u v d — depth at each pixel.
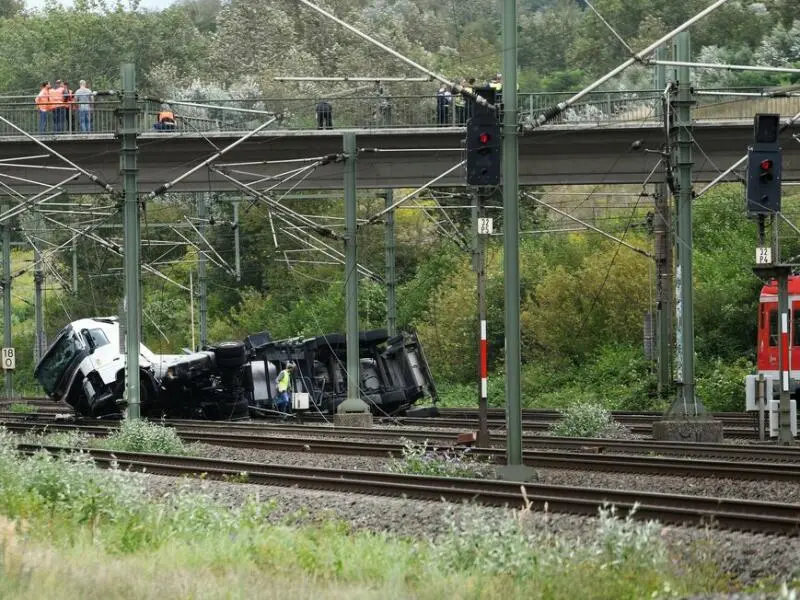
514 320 47.19
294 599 24.52
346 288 85.38
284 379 90.75
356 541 32.53
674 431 68.44
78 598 23.69
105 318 90.75
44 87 93.38
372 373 93.38
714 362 106.75
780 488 44.28
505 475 47.06
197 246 116.94
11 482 41.53
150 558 29.12
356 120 140.25
